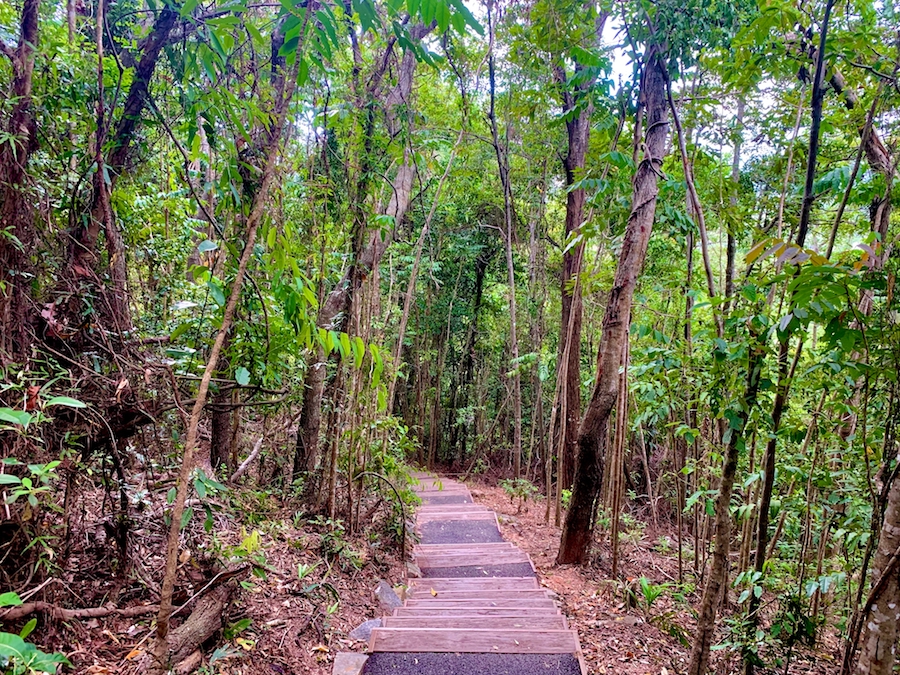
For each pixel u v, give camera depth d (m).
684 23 3.03
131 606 2.13
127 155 2.09
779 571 3.12
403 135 4.06
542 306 9.11
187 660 1.97
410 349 12.45
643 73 3.74
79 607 1.98
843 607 2.99
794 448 3.16
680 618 3.49
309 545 3.64
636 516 6.38
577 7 3.88
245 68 2.54
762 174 4.17
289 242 2.09
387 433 4.90
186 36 1.80
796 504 3.03
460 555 4.93
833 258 2.07
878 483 2.05
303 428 4.50
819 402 2.83
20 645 0.88
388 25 3.61
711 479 3.85
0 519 1.48
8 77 1.54
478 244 11.37
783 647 2.32
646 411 3.14
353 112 3.65
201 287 3.02
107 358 1.83
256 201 1.41
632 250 4.06
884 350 1.80
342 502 4.45
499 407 12.39
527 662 2.79
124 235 2.34
